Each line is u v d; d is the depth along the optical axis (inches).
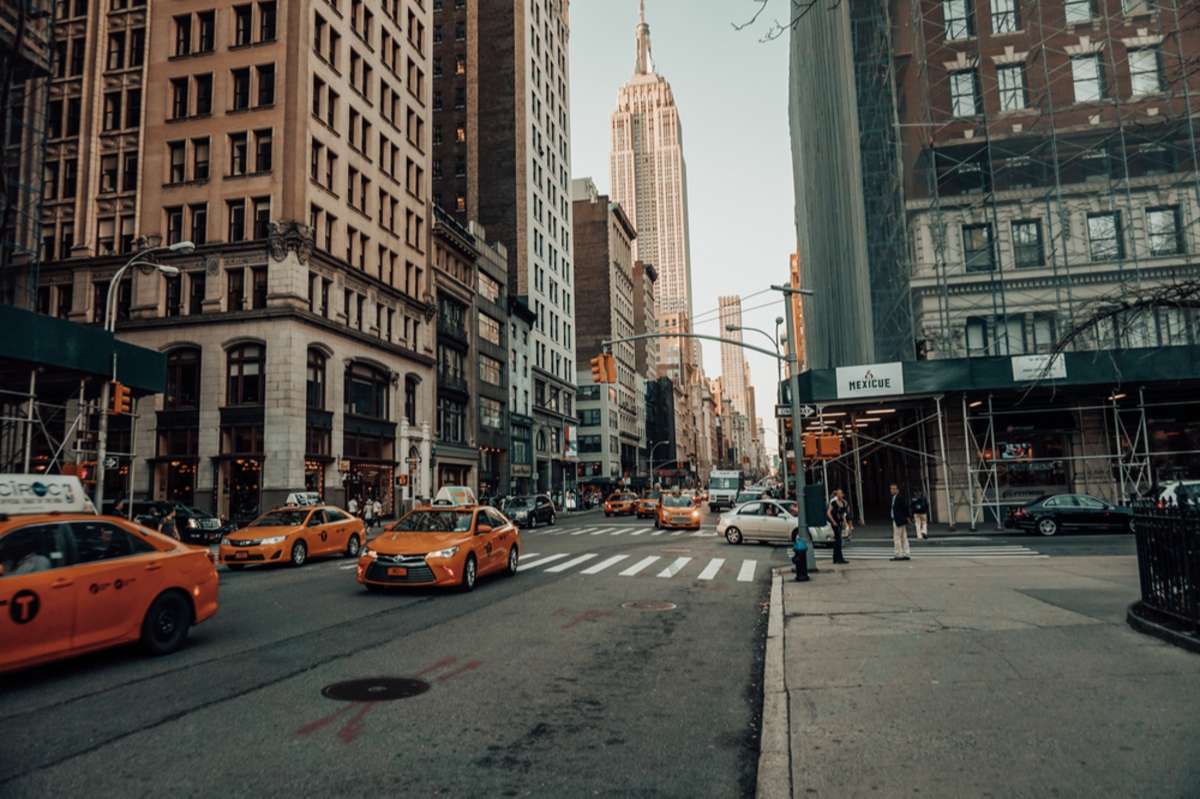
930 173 1198.9
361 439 1644.9
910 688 258.4
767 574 665.6
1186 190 1115.3
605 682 295.9
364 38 1759.4
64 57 1617.9
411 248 1937.7
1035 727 210.8
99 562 314.0
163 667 316.2
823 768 189.5
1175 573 312.3
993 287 1148.5
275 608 477.4
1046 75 1113.4
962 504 1169.4
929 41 1229.1
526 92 2849.4
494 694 277.1
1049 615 382.3
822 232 1873.8
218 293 1444.4
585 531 1370.6
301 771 200.5
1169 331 1034.7
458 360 2172.7
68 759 208.7
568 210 3390.7
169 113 1537.9
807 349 2568.9
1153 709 220.2
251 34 1512.1
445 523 595.5
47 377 874.1
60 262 1525.6
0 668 270.8
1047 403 1154.0
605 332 3937.0
